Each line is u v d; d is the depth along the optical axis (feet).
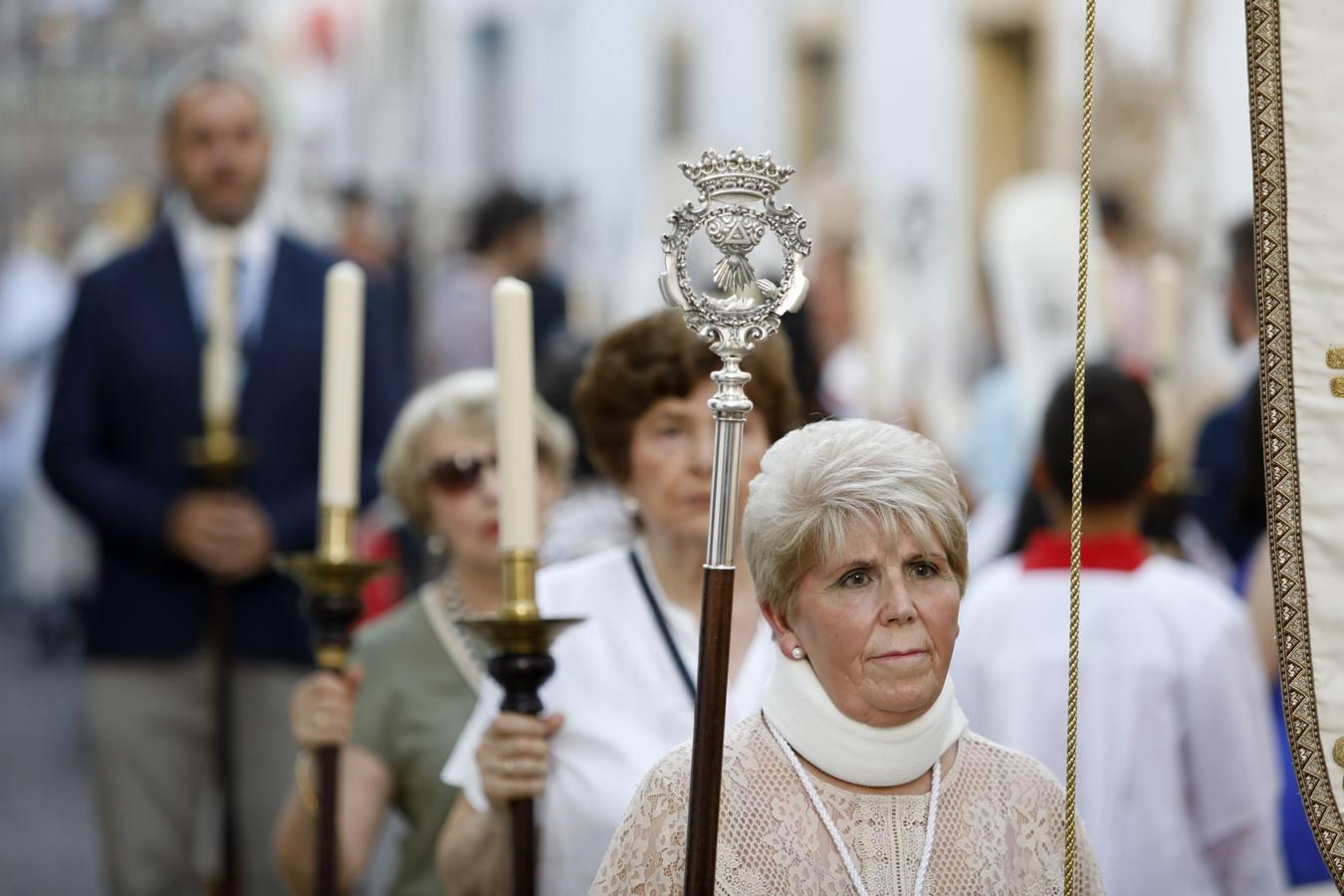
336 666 31.94
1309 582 20.97
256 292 50.80
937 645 21.33
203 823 49.55
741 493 29.09
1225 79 78.54
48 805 76.23
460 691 34.68
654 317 29.76
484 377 36.17
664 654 29.01
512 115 178.81
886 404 56.29
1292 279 21.06
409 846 34.42
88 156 193.57
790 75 129.70
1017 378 70.95
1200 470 50.49
